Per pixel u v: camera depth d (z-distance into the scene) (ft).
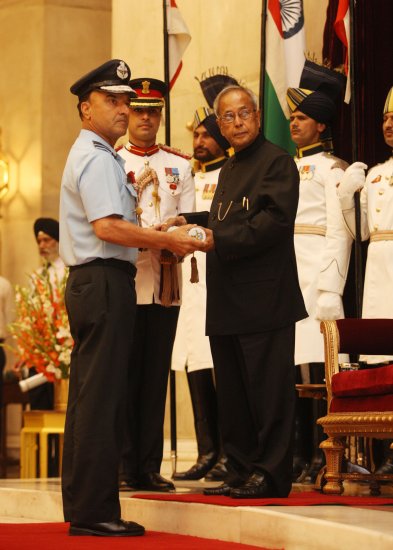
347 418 25.05
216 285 24.13
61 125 54.49
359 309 29.66
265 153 24.09
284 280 23.75
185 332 32.99
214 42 39.65
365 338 26.35
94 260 21.91
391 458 29.01
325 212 30.99
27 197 54.39
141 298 27.35
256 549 19.79
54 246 45.98
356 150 30.48
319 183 30.96
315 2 37.40
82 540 20.51
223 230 23.36
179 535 22.27
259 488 23.25
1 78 55.62
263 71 32.55
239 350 24.09
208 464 32.27
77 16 54.95
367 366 30.91
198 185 33.12
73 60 54.85
